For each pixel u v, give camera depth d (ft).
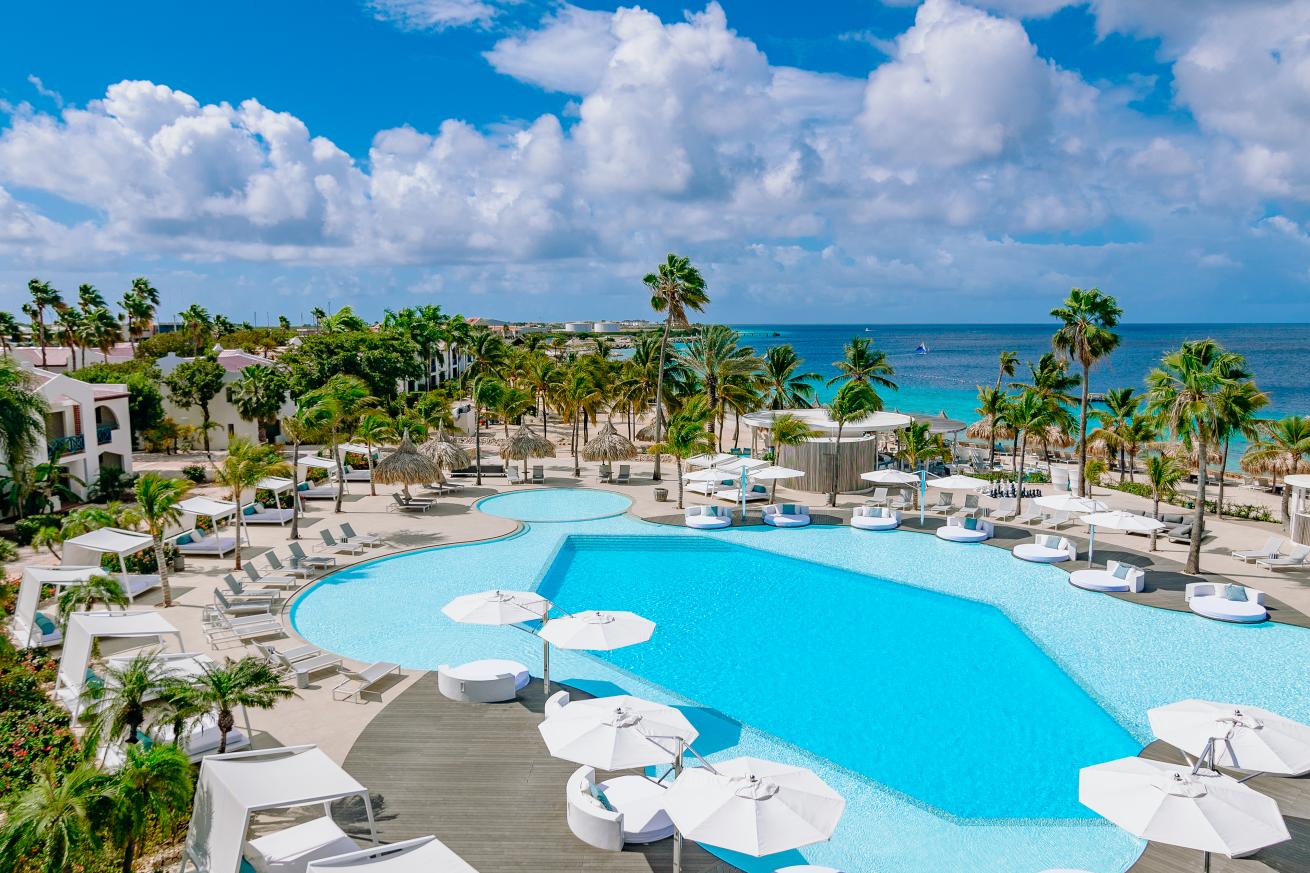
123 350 266.36
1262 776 42.37
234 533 96.68
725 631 68.74
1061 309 121.90
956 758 47.52
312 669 53.26
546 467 152.25
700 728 48.73
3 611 65.31
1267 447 106.73
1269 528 101.35
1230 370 87.40
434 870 28.04
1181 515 106.73
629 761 34.71
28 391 86.28
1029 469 156.25
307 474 133.18
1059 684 57.57
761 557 93.66
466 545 93.76
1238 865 35.19
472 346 231.30
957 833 38.09
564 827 37.42
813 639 66.80
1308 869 34.81
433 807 38.93
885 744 49.19
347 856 28.32
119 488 117.70
